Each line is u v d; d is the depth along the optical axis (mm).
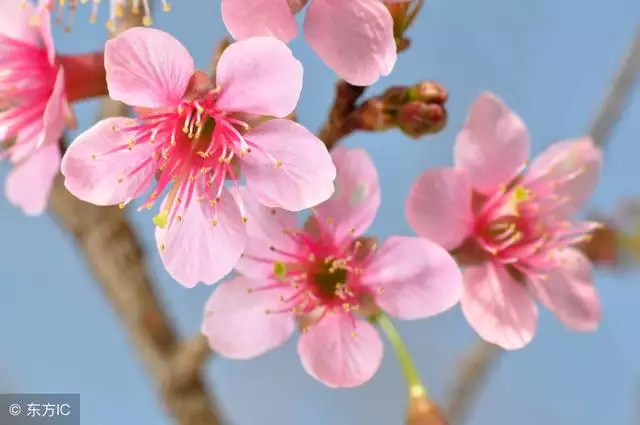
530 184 299
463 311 292
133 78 277
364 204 289
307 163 278
